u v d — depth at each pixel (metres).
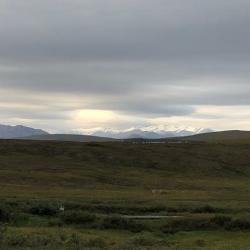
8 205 39.34
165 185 75.88
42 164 88.75
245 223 34.66
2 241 22.22
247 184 81.00
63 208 39.75
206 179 89.00
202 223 34.78
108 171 88.00
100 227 33.19
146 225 34.16
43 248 21.14
